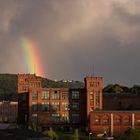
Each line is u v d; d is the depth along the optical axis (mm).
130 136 155750
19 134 64250
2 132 65062
